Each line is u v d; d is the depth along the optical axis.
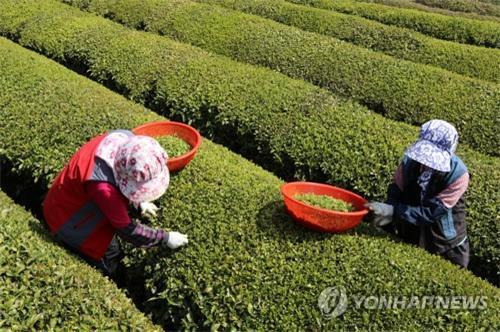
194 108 11.50
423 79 13.19
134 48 13.56
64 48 14.38
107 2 17.81
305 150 10.09
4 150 9.03
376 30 17.47
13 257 6.05
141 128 7.96
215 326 6.39
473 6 25.16
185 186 7.85
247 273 6.68
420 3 25.81
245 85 11.80
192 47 13.96
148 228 6.44
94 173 5.83
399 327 6.14
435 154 6.41
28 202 9.24
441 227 6.99
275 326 6.30
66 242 6.45
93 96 10.41
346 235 7.08
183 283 6.84
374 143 10.04
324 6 21.41
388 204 7.11
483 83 13.03
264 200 7.66
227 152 9.44
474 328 6.07
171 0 17.67
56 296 5.78
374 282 6.49
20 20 15.83
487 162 10.09
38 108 9.72
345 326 6.22
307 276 6.58
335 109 11.03
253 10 19.25
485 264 8.71
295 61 14.23
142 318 5.95
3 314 5.43
